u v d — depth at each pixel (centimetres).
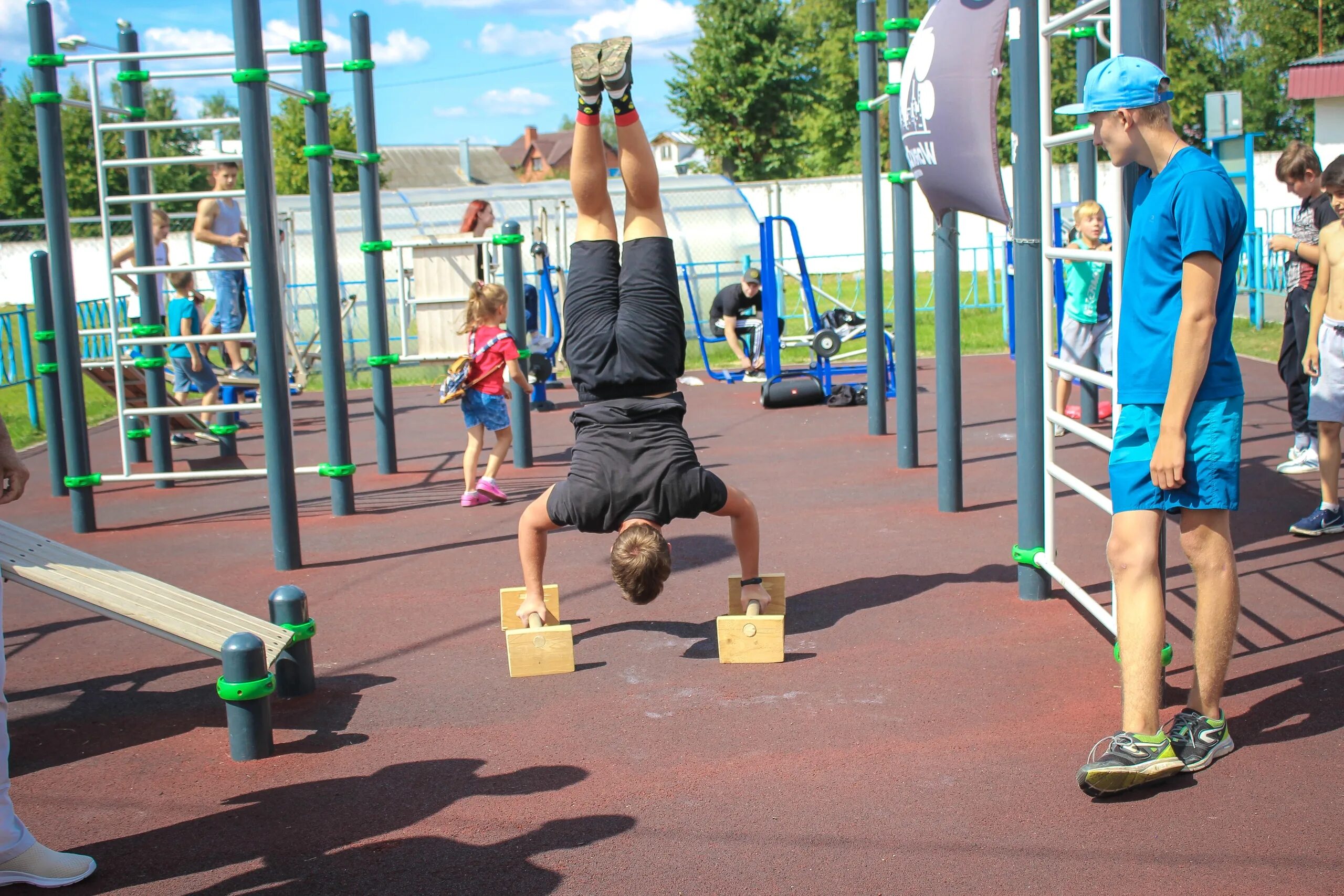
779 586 516
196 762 399
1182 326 331
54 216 759
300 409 1486
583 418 462
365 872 319
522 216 2169
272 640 434
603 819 343
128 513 858
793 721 411
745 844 324
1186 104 4103
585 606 565
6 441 362
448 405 1459
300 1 775
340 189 4250
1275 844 311
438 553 688
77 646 542
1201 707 363
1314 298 611
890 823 333
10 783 387
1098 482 803
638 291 460
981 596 546
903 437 863
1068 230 1226
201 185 3388
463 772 381
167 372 1380
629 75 446
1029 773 361
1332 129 1900
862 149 955
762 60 4516
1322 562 571
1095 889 294
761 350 1520
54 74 750
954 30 511
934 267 704
